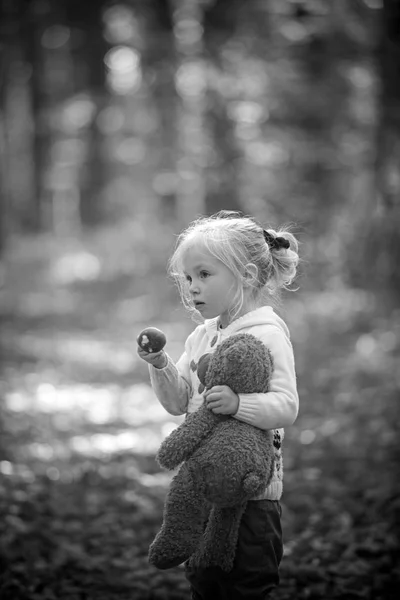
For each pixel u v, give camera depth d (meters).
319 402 9.94
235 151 22.00
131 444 8.83
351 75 20.97
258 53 21.75
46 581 4.88
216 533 3.16
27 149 40.16
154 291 21.17
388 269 15.02
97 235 30.64
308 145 22.08
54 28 30.84
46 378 12.55
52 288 23.73
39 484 6.83
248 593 3.21
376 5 18.02
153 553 3.20
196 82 24.91
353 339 13.31
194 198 30.98
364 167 20.62
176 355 14.20
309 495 6.64
